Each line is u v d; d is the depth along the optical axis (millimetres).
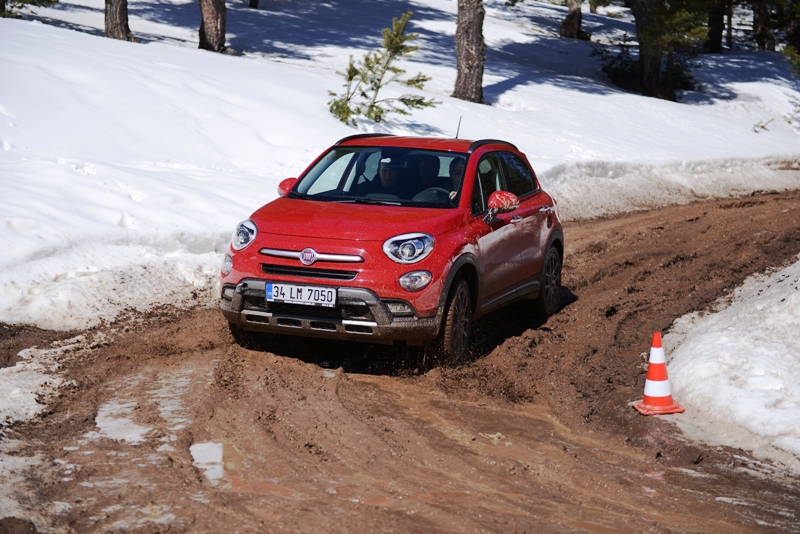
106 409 5559
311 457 4906
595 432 5809
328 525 3977
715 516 4453
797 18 39375
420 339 6543
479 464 4965
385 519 4070
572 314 9133
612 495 4668
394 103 20516
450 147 7840
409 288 6379
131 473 4500
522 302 8992
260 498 4246
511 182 8375
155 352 6852
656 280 10805
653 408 6156
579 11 44375
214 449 4949
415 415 5797
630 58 36812
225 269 6797
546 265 8805
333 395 6023
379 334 6383
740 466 5223
